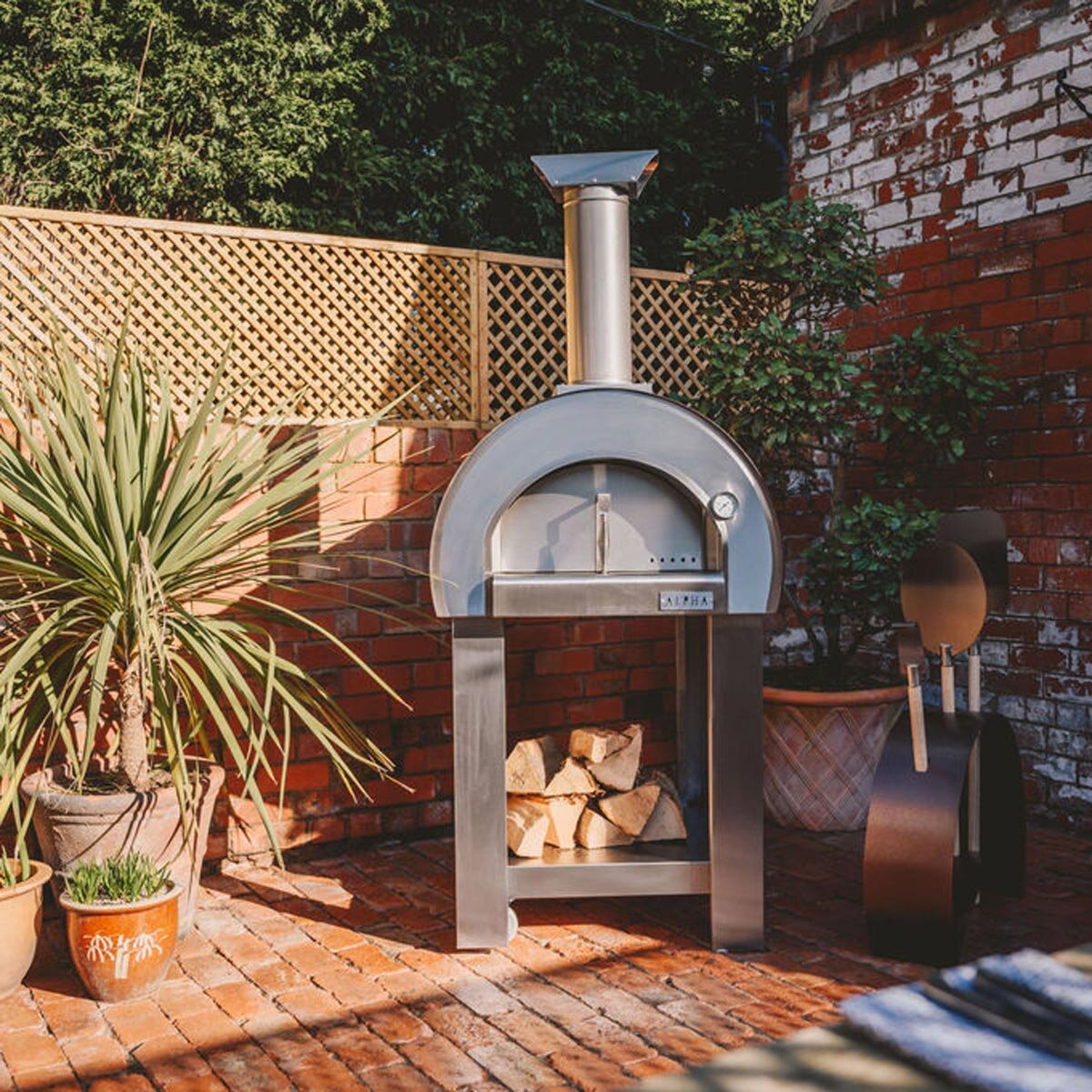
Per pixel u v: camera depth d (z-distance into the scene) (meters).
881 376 4.70
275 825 4.25
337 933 3.57
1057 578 4.48
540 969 3.28
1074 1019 1.10
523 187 10.88
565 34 11.20
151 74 9.94
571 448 3.23
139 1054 2.80
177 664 3.53
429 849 4.43
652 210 11.40
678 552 3.33
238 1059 2.77
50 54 9.73
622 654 4.90
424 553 4.49
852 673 4.98
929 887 3.17
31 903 3.12
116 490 3.31
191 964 3.34
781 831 4.62
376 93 10.62
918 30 4.98
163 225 4.13
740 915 3.36
